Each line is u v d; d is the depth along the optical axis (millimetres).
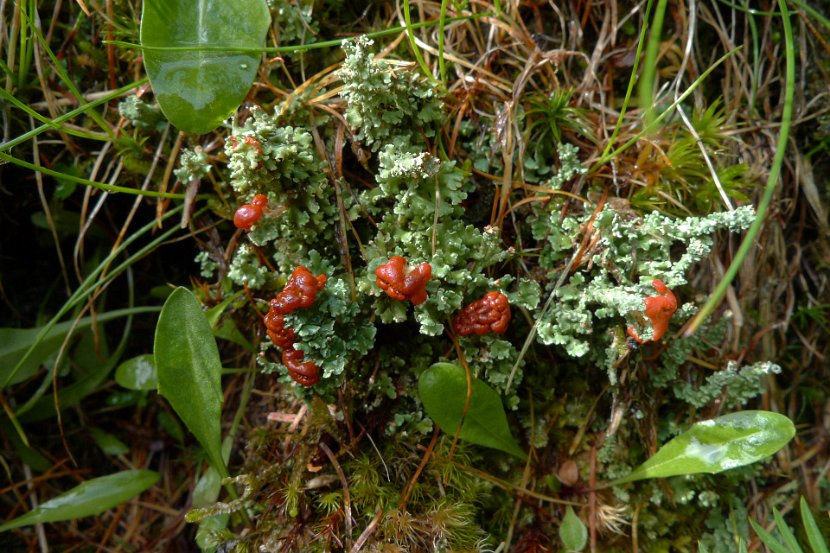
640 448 188
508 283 179
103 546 200
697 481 186
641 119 185
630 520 186
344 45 171
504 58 188
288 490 176
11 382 192
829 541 190
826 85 197
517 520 186
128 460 206
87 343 202
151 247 186
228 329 188
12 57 184
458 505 176
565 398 188
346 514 175
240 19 174
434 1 188
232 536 179
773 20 196
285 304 167
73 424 205
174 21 173
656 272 175
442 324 175
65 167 192
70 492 189
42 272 205
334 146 181
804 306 202
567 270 179
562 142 189
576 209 185
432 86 178
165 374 174
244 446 200
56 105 189
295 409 188
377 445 182
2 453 199
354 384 180
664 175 185
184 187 189
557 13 191
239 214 171
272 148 172
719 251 192
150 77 172
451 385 173
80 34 189
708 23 194
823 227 200
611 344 178
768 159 195
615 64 193
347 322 173
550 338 176
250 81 174
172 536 200
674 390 187
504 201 183
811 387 202
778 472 196
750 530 188
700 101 193
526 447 187
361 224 183
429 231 177
